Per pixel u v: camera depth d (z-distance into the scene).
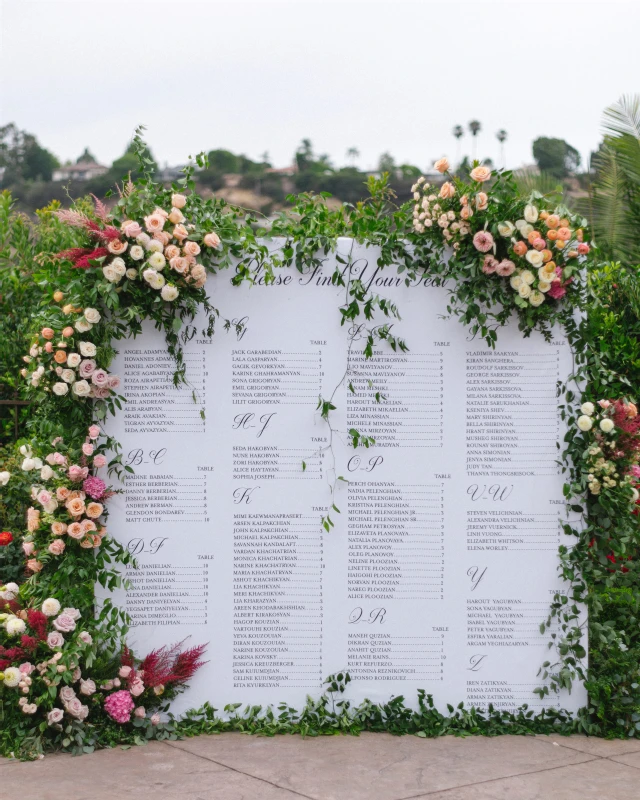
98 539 4.47
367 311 4.62
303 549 4.64
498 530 4.66
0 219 8.13
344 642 4.64
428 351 4.67
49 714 4.25
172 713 4.59
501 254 4.63
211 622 4.62
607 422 4.56
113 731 4.38
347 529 4.66
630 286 6.02
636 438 4.67
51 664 4.28
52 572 4.54
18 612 4.49
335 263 4.66
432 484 4.66
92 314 4.42
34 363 4.64
